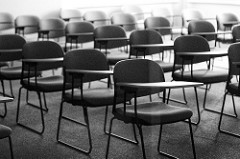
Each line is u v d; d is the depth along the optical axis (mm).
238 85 3734
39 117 4305
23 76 4121
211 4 9203
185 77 4227
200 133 3848
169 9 9008
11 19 6906
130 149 3465
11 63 6031
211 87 5605
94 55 3771
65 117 4246
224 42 6559
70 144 3570
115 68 3172
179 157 3295
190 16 7824
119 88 3174
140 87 2707
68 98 3457
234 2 8617
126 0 8922
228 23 6883
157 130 3887
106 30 5395
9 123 4121
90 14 7590
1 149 3455
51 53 4250
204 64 6516
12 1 7285
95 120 4199
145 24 6504
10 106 4688
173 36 7539
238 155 3346
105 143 3602
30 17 6879
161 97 5070
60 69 6430
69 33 5859
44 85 3779
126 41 5520
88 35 5828
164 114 2920
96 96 3379
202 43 4539
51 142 3631
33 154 3367
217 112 4469
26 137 3748
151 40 4992
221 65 6832
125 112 2984
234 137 3752
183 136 3760
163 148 3482
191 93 5289
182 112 3008
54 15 7875
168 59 7020
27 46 4086
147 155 3334
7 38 4699
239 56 3908
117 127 3990
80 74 3305
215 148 3490
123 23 7070
